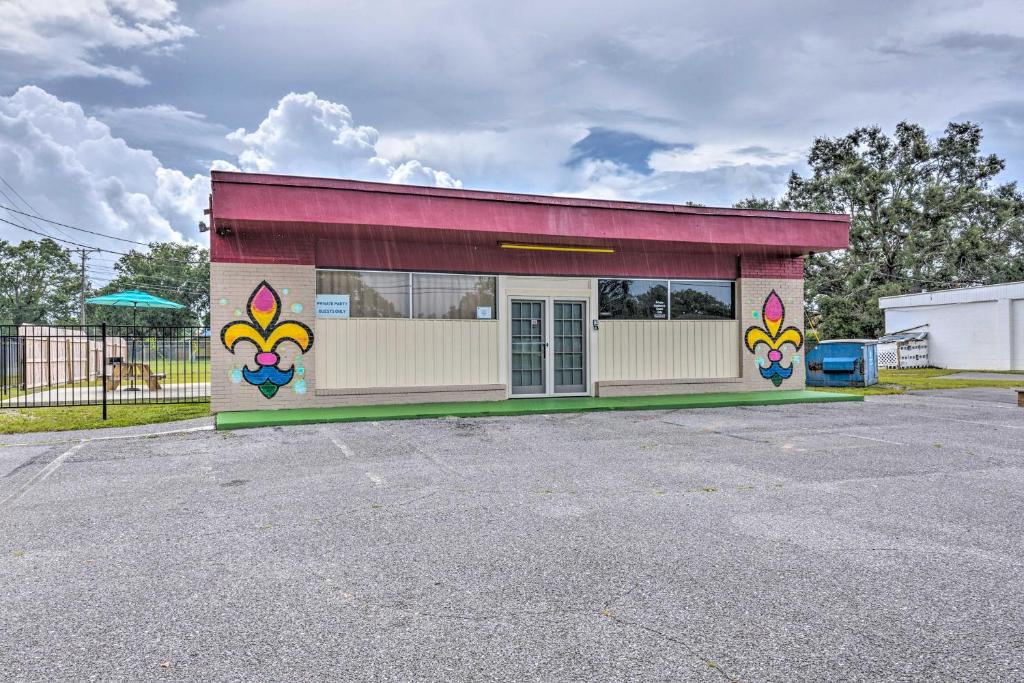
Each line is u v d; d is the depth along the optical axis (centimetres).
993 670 269
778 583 362
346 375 1138
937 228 3481
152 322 5981
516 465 680
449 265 1199
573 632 305
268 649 290
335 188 993
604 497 549
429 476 629
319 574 379
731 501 536
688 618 319
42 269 5547
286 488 583
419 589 356
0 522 486
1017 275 3356
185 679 264
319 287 1130
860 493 561
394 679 264
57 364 1828
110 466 686
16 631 308
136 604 338
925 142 3756
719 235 1216
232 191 952
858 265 3559
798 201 3897
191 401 1329
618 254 1312
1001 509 511
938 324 2675
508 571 382
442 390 1191
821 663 276
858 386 1645
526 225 1095
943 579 367
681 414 1098
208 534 454
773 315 1419
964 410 1154
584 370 1304
